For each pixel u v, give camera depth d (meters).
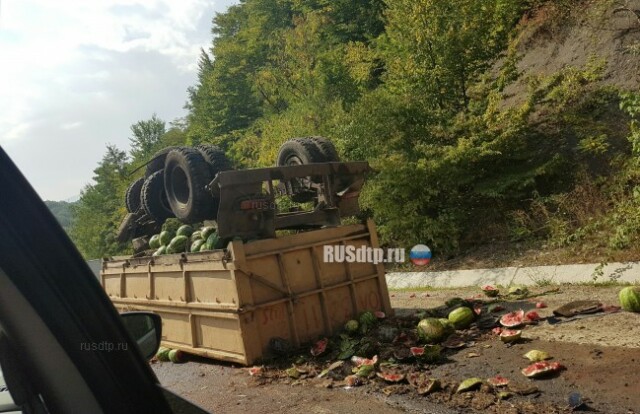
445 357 6.54
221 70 41.28
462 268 12.46
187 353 8.42
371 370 6.29
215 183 7.70
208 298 7.69
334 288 8.00
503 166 14.23
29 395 1.76
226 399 6.24
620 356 5.59
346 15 29.05
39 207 1.63
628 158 12.02
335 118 17.14
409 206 14.17
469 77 15.72
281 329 7.43
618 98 13.93
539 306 8.00
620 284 8.60
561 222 11.77
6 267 1.55
